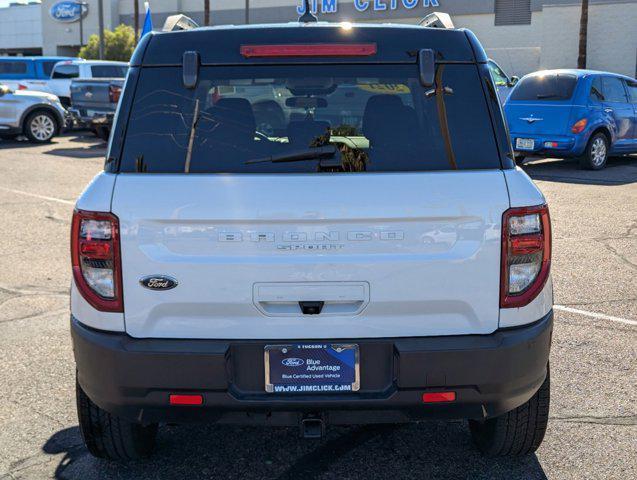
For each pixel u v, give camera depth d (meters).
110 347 2.72
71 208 10.15
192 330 2.75
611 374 4.50
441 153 2.83
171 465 3.46
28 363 4.69
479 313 2.76
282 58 2.93
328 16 52.94
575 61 35.66
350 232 2.69
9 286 6.47
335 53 2.93
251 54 2.92
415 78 2.93
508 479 3.31
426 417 2.81
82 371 2.84
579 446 3.61
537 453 3.55
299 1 54.12
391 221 2.70
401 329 2.75
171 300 2.72
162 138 2.83
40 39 73.50
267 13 55.69
